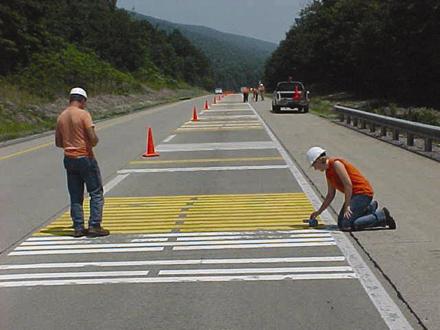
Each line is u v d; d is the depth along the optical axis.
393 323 5.41
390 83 61.53
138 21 132.88
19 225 9.86
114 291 6.47
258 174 14.79
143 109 52.34
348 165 8.90
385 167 15.04
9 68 50.09
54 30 75.12
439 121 31.06
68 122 8.84
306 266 7.16
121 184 13.89
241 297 6.17
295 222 9.47
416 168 14.79
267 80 149.12
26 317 5.79
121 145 22.62
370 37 57.25
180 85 124.81
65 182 14.48
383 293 6.17
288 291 6.31
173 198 11.96
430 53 48.62
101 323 5.59
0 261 7.72
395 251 7.64
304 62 94.69
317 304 5.92
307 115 38.28
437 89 51.94
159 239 8.67
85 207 11.28
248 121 33.62
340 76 83.50
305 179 13.83
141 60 102.88
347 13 75.50
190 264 7.38
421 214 9.77
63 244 8.53
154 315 5.76
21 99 40.41
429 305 5.79
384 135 22.33
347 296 6.12
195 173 15.30
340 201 11.11
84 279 6.91
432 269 6.88
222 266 7.27
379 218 8.79
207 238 8.64
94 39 89.81
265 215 10.09
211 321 5.57
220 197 11.93
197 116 39.62
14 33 52.16
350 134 24.28
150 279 6.84
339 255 7.57
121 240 8.68
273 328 5.37
